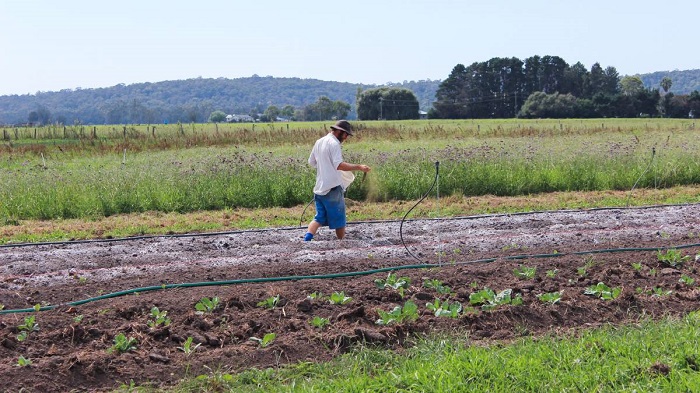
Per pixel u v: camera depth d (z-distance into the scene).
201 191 15.03
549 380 5.36
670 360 5.66
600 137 32.62
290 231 11.90
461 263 9.34
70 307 7.32
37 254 10.30
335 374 5.71
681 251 9.87
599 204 15.00
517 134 38.12
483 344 6.38
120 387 5.60
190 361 6.00
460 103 115.06
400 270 8.90
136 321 6.89
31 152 28.19
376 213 14.05
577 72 122.81
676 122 62.88
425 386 5.24
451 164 17.22
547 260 9.14
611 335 6.39
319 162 10.14
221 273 8.84
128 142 30.59
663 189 17.30
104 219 13.64
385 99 111.94
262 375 5.73
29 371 5.69
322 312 7.12
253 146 29.77
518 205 14.91
